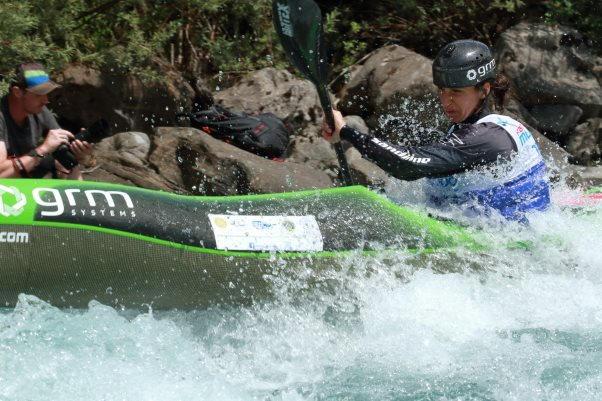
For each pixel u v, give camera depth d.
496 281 8.57
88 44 15.17
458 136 8.52
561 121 16.06
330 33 17.78
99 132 10.25
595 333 8.30
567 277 8.77
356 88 15.79
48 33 14.25
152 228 7.91
